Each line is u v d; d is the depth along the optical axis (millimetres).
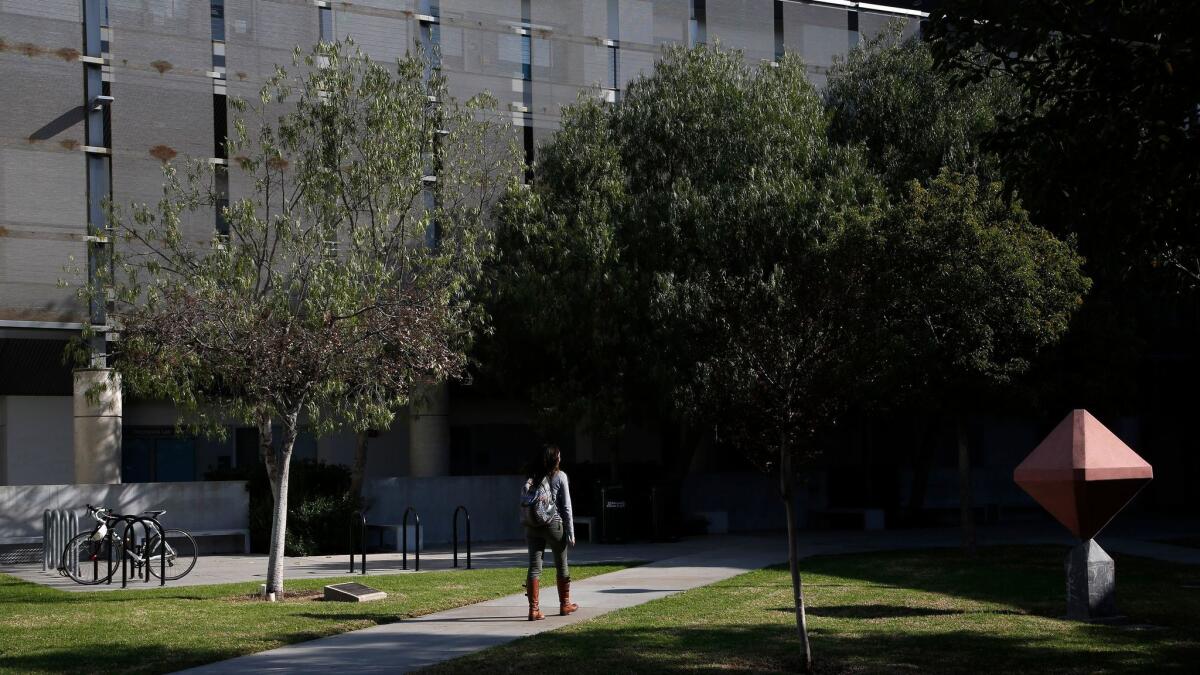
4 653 10289
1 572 19531
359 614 12781
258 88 28281
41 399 27828
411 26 30234
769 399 9805
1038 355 20125
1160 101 9367
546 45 31797
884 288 16734
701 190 24172
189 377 15242
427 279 16859
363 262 16234
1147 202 10016
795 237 22453
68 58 26812
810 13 34594
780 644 10734
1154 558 19984
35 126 26438
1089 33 10086
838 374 10016
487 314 23578
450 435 33531
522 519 12391
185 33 27906
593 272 23594
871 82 26281
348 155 17375
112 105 27094
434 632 11539
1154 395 35469
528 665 9625
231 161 27172
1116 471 12586
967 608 13352
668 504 25109
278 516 14820
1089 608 12445
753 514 30625
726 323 10547
